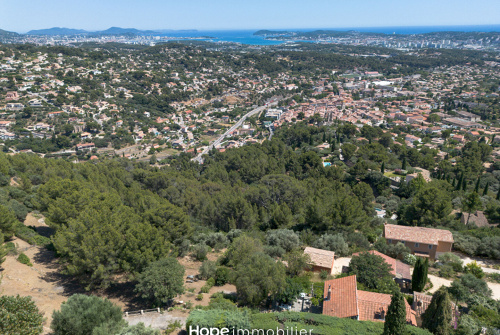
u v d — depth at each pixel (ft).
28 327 72.08
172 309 100.68
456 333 90.27
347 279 110.73
